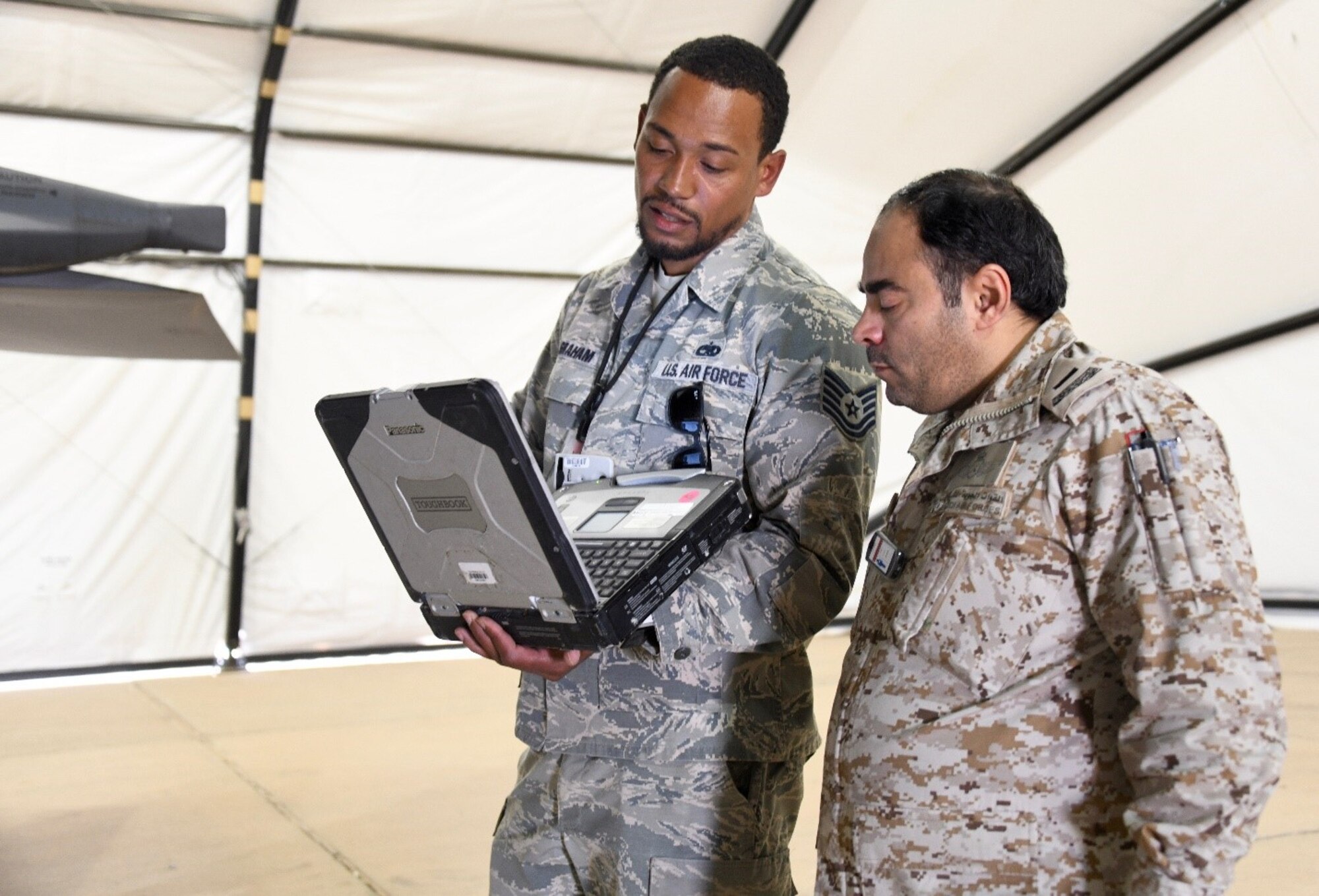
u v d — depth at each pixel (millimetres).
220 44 6543
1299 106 6242
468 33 6602
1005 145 7508
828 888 1330
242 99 6934
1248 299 7207
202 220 3197
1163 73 6590
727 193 1843
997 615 1225
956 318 1345
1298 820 4023
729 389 1794
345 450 1547
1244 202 6812
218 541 7734
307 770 5066
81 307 3406
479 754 5375
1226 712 1058
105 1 6133
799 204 7871
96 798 4621
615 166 7738
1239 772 1039
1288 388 7422
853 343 1803
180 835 4145
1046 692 1209
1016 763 1206
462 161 7551
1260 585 8086
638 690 1730
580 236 7973
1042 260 1332
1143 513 1143
